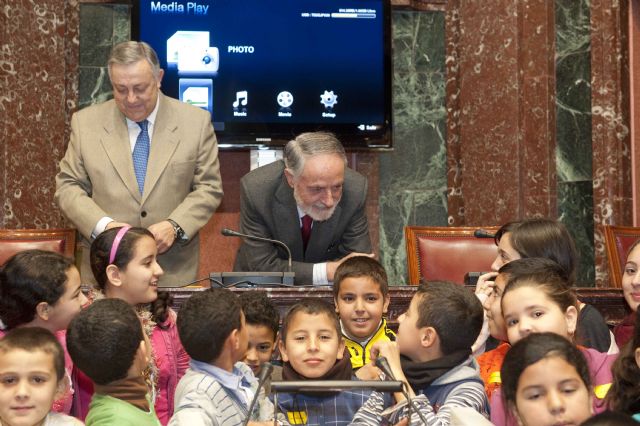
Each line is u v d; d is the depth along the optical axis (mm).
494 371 4012
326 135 5004
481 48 8055
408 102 8367
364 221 5371
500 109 7887
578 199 7645
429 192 8367
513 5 7812
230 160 8047
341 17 7930
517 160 7754
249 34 7805
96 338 3229
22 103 7297
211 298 3529
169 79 7688
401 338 3691
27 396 3117
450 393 3531
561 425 2836
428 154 8383
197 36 7723
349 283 4207
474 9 8117
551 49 7742
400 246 8320
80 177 5621
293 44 7867
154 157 5621
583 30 7637
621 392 3195
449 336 3602
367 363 3977
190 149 5672
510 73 7820
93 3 7934
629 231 6148
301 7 7883
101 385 3289
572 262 4379
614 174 7422
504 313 3646
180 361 4223
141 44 5488
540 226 4426
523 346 2934
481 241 5965
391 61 8000
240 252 5453
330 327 3674
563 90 7730
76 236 5711
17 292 3766
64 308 3832
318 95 7895
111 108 5738
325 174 4871
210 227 7996
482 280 4523
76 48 7875
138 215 5578
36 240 5543
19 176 7250
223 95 7766
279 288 4645
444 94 8383
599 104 7469
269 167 5316
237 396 3441
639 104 7496
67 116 7828
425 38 8383
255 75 7809
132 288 4141
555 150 7754
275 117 7828
